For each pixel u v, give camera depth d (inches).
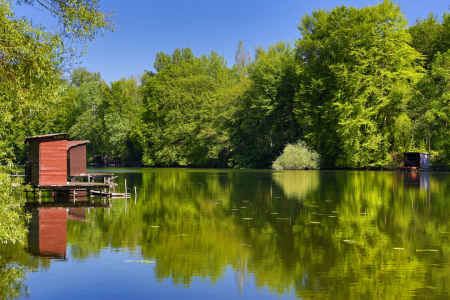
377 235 514.0
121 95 3801.7
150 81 3624.5
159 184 1392.7
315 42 2413.9
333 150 2425.0
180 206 807.7
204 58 4138.8
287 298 300.0
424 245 458.6
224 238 500.7
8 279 347.6
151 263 392.5
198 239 496.4
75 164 1358.3
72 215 698.2
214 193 1058.7
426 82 2176.4
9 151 384.8
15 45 360.8
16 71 369.4
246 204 829.2
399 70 2218.3
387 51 2252.7
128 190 1173.1
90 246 462.0
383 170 2250.2
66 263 394.6
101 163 3961.6
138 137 3575.3
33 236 516.1
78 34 406.6
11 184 370.6
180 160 3356.3
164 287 326.6
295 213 700.7
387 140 2222.0
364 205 794.2
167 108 3408.0
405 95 2164.1
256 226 581.9
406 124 2150.6
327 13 2583.7
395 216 660.7
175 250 442.9
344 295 304.7
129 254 425.7
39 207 824.3
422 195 959.0
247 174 2000.5
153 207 798.5
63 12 401.4
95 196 1059.9
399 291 312.0
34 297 307.0
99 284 335.0
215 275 355.6
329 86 2448.3
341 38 2352.4
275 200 891.4
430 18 2623.0
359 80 2222.0
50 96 382.9
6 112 366.0
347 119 2241.6
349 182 1387.8
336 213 698.2
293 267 376.8
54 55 382.6
